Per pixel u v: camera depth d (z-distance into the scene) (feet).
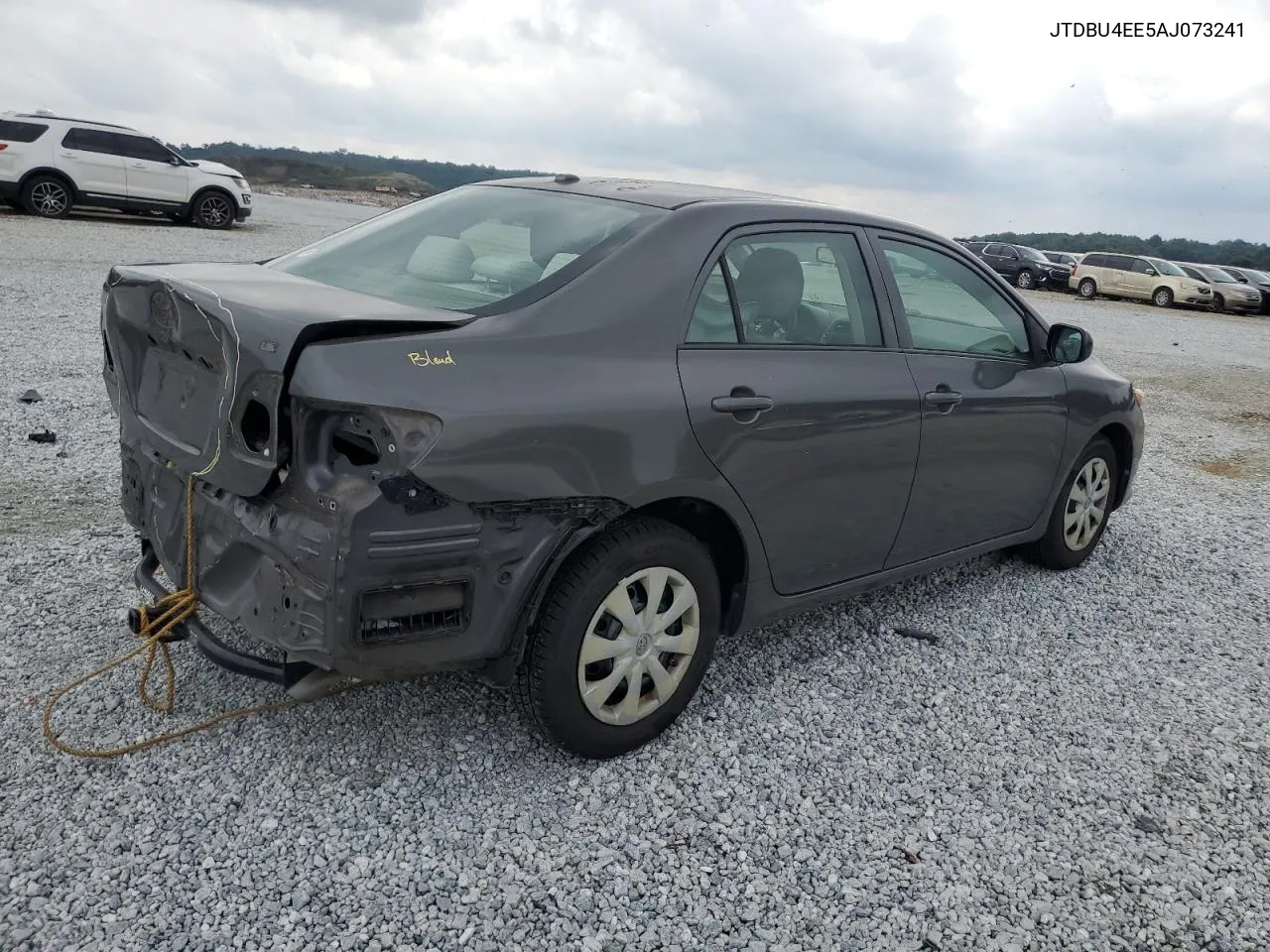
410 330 9.00
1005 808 10.77
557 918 8.60
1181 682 14.11
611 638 10.40
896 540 13.64
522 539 9.34
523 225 11.49
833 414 11.96
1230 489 25.81
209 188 66.13
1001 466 15.11
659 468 10.16
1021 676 13.83
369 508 8.45
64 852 8.70
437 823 9.57
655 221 11.08
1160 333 70.64
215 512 9.55
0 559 14.12
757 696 12.55
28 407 22.30
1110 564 18.75
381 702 11.45
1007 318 15.47
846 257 12.95
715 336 11.09
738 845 9.77
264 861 8.86
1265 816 11.05
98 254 48.47
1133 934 9.11
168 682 10.97
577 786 10.36
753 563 11.68
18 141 60.70
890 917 9.02
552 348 9.66
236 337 8.68
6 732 10.25
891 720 12.34
